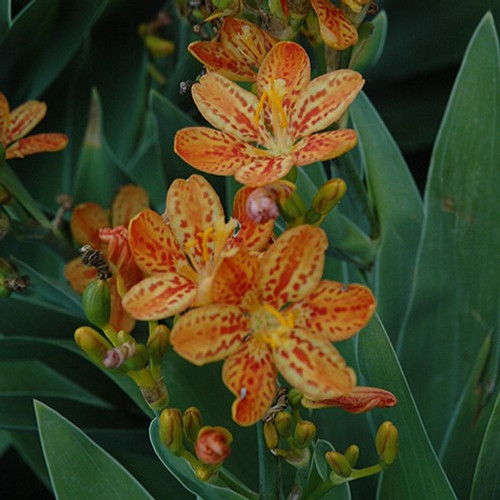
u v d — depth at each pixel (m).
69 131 0.77
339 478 0.55
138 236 0.53
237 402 0.51
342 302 0.52
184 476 0.54
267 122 0.55
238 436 0.63
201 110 0.55
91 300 0.54
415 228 0.66
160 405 0.54
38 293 0.70
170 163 0.67
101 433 0.66
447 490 0.59
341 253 0.65
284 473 0.61
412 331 0.66
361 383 0.62
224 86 0.55
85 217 0.68
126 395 0.67
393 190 0.66
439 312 0.65
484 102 0.64
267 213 0.51
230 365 0.52
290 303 0.53
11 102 0.74
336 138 0.53
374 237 0.65
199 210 0.54
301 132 0.54
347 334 0.52
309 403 0.54
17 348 0.66
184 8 0.69
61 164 0.77
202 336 0.51
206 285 0.51
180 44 0.75
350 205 0.66
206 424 0.63
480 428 0.63
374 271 0.66
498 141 0.64
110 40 0.76
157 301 0.52
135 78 0.77
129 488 0.58
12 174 0.65
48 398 0.66
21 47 0.70
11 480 0.73
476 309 0.65
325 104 0.54
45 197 0.77
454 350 0.66
